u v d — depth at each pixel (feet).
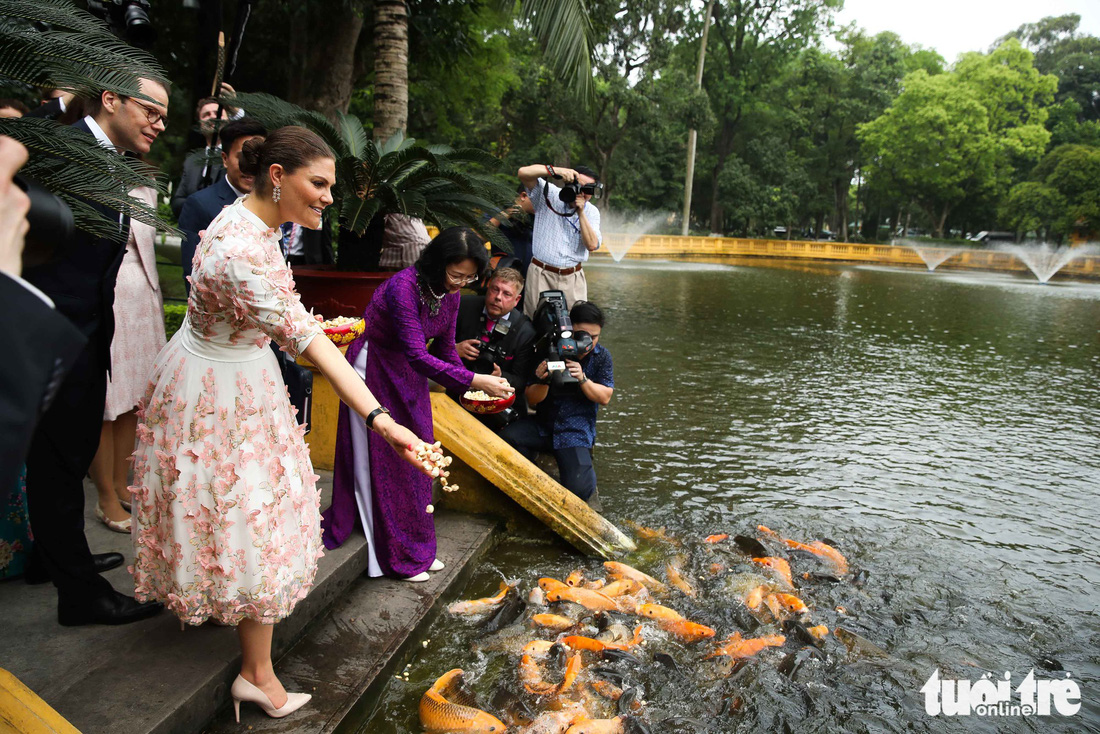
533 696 7.21
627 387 21.99
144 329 8.66
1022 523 12.79
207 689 6.01
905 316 44.42
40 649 6.27
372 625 7.89
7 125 4.80
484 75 49.67
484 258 8.25
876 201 157.89
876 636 8.89
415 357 8.19
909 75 133.59
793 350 30.04
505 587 9.65
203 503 5.38
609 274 70.18
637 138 117.60
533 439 12.69
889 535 12.01
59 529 6.26
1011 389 24.14
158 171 5.93
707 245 112.06
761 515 12.59
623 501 12.94
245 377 5.48
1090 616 9.64
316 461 10.94
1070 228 121.70
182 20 34.50
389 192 11.15
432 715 6.64
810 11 123.03
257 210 5.44
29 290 2.75
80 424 6.12
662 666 7.91
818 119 139.64
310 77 35.86
